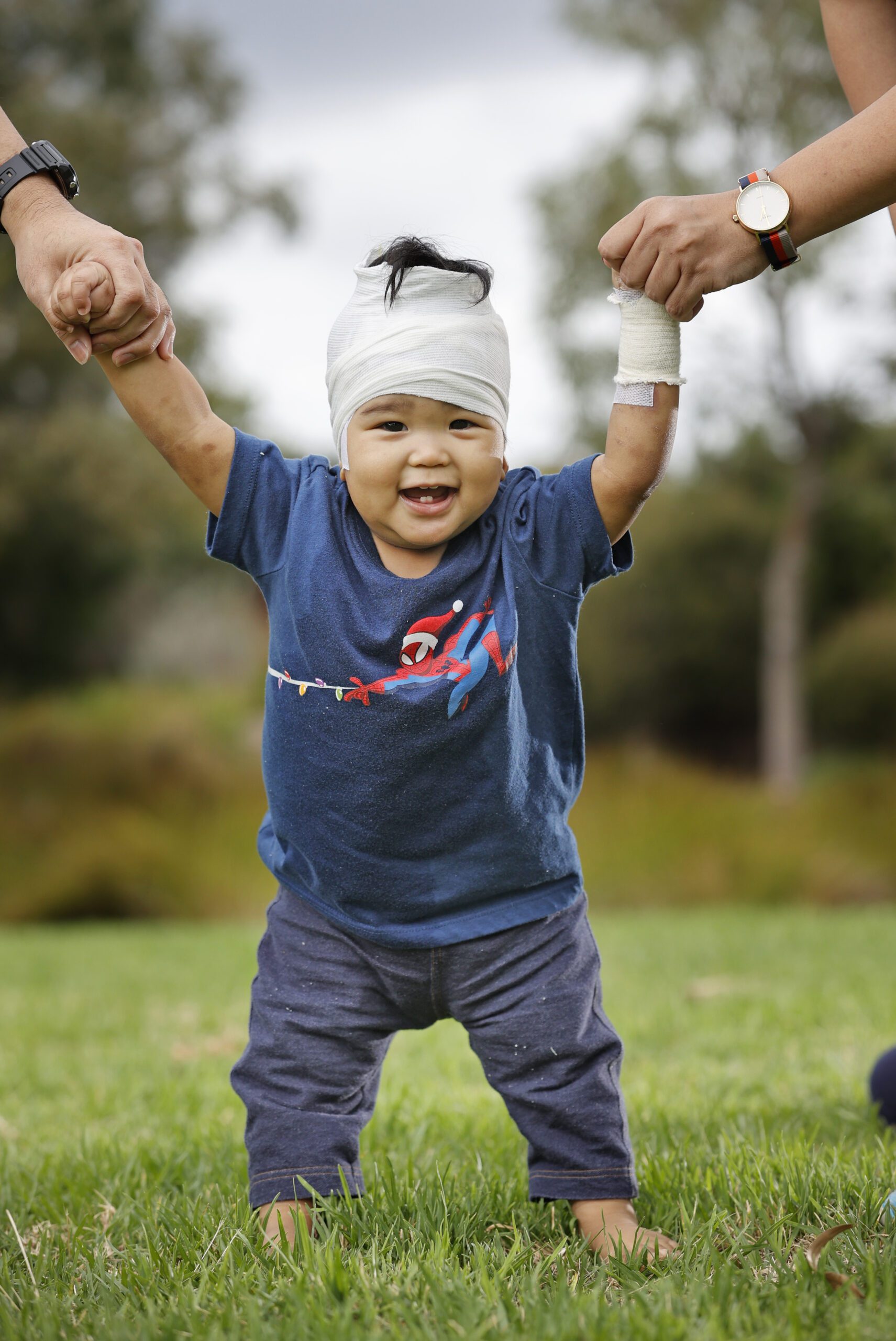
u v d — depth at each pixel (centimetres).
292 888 197
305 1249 172
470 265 183
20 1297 167
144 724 1362
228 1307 157
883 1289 156
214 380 1741
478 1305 153
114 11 1648
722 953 648
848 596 1914
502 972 192
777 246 173
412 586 183
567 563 187
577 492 186
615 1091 197
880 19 217
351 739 183
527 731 188
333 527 189
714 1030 421
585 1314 149
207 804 1231
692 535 1872
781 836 1160
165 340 189
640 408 181
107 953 763
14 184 188
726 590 1886
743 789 1295
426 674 181
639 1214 202
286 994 196
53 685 1930
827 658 1847
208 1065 398
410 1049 403
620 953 657
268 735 194
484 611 183
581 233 1472
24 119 1576
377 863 188
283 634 189
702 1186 209
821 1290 155
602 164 1459
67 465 1589
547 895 194
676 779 1278
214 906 1083
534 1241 195
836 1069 343
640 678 1906
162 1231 198
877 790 1235
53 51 1692
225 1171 245
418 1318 151
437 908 190
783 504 1808
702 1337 141
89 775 1255
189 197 1644
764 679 1881
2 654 1894
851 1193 199
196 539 1758
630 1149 197
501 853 189
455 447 181
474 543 187
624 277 178
